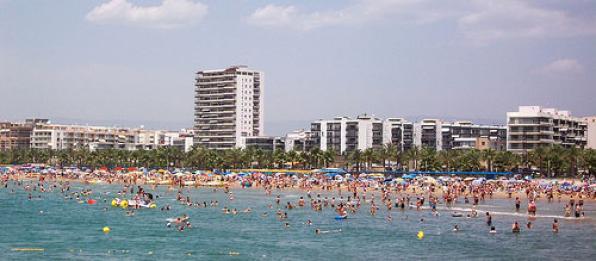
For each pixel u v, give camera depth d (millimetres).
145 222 144250
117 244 114438
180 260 100875
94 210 170250
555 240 119188
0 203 190000
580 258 102500
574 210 172000
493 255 104938
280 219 151250
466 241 118562
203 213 163875
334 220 149625
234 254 105688
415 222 145875
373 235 125875
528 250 109125
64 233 127062
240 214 161625
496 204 192250
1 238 120688
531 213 157750
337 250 109562
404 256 104312
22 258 101750
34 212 164625
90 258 101938
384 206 185500
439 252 107688
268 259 101938
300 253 106812
